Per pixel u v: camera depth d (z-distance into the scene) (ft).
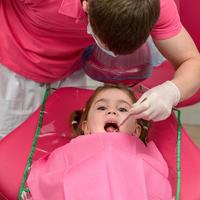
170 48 3.74
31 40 4.24
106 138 4.00
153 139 4.44
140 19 2.68
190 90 3.82
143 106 3.58
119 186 3.59
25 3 3.85
